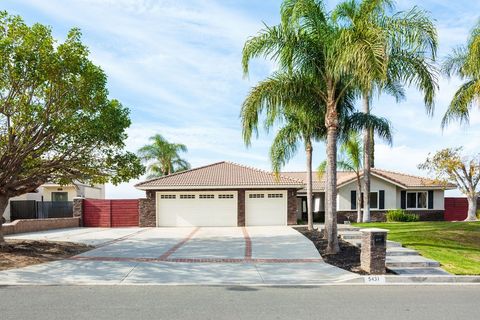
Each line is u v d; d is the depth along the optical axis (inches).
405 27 434.3
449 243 537.3
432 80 473.4
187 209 941.2
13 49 431.2
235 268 411.8
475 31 627.8
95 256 476.1
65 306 273.4
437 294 314.7
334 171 498.0
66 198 1325.0
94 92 497.4
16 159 475.5
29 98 468.4
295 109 544.4
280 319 246.1
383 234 388.2
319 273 390.0
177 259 458.9
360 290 327.9
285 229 812.0
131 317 248.5
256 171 1022.4
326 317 250.8
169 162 1519.4
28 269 398.0
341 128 589.3
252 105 503.5
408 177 1230.9
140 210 943.7
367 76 415.2
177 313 257.6
